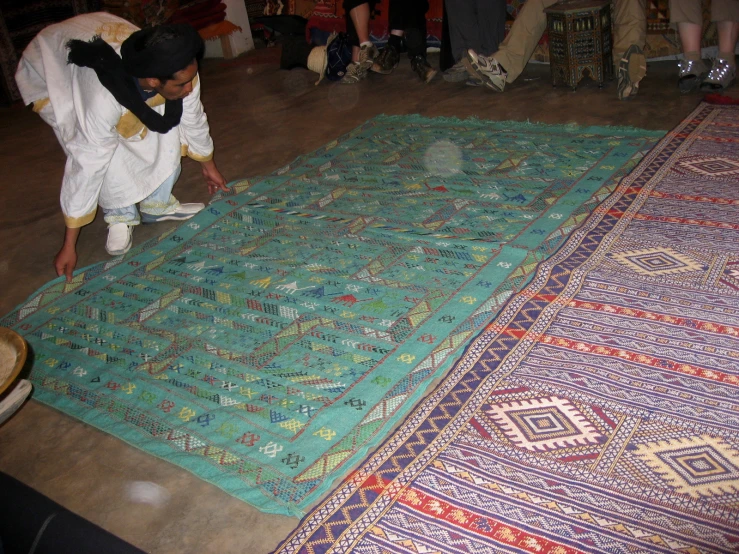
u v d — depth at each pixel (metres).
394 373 2.35
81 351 2.71
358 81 6.05
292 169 4.26
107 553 1.06
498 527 1.74
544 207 3.40
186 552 1.82
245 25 7.66
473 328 2.52
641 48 4.89
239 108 5.71
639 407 2.06
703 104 4.46
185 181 4.32
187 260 3.30
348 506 1.85
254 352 2.56
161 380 2.47
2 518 1.13
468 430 2.06
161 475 2.08
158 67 2.59
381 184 3.89
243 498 1.94
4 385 1.32
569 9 4.86
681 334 2.34
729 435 1.93
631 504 1.77
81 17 3.11
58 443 2.27
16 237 3.82
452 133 4.54
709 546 1.63
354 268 3.04
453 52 5.61
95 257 3.52
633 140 4.05
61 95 3.02
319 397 2.29
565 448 1.96
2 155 5.20
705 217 3.09
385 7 6.34
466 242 3.13
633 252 2.88
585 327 2.44
